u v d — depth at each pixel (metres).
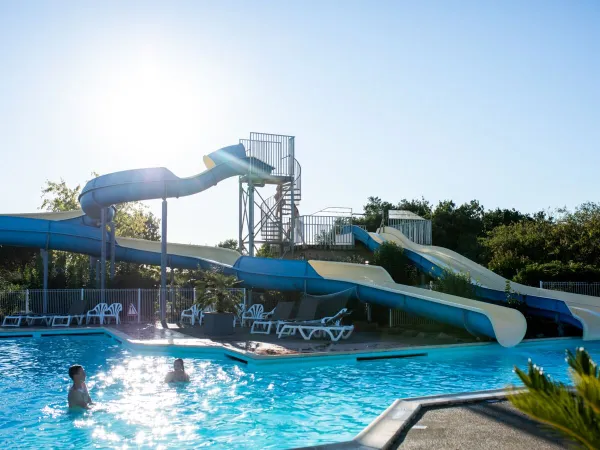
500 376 11.52
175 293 22.94
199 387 10.44
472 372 12.02
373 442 5.50
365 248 27.94
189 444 7.01
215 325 17.34
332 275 21.97
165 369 12.37
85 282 24.64
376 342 15.91
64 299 22.53
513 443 5.48
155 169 22.28
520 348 15.96
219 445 6.95
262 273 21.33
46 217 26.66
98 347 16.16
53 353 14.93
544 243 30.77
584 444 3.17
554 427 3.43
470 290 19.59
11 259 38.97
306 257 26.69
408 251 24.92
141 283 25.81
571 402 3.21
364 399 9.39
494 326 15.77
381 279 21.16
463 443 5.50
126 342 16.09
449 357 14.35
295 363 12.88
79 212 27.41
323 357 13.21
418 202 53.06
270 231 28.42
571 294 20.22
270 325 18.39
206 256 26.86
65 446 7.01
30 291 22.23
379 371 12.16
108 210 24.67
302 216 26.97
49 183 44.72
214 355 14.34
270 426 7.77
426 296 17.61
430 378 11.32
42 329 19.06
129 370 12.26
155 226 55.66
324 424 7.85
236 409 8.75
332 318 17.03
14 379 11.38
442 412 6.78
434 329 18.72
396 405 7.05
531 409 3.28
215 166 25.09
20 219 23.36
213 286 18.08
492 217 47.09
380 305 20.20
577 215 35.31
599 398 3.08
